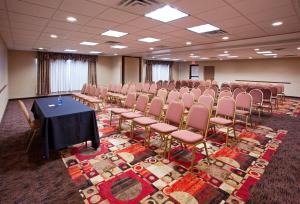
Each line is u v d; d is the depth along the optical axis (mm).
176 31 4648
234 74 13664
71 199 2020
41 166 2684
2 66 5805
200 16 3451
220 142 3654
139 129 4387
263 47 6793
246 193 2139
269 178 2443
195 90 5719
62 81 10109
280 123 5137
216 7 3000
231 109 3771
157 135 3955
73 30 4621
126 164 2768
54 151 3145
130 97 4625
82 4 2906
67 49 8445
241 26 4133
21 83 9047
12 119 5211
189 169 2637
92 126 3229
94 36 5355
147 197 2055
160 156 3023
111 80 12164
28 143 3473
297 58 11016
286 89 11469
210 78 14938
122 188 2205
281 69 11617
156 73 14938
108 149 3275
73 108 3441
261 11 3174
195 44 6629
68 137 2996
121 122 4617
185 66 16375
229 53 9109
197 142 2633
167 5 2924
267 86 8156
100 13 3332
